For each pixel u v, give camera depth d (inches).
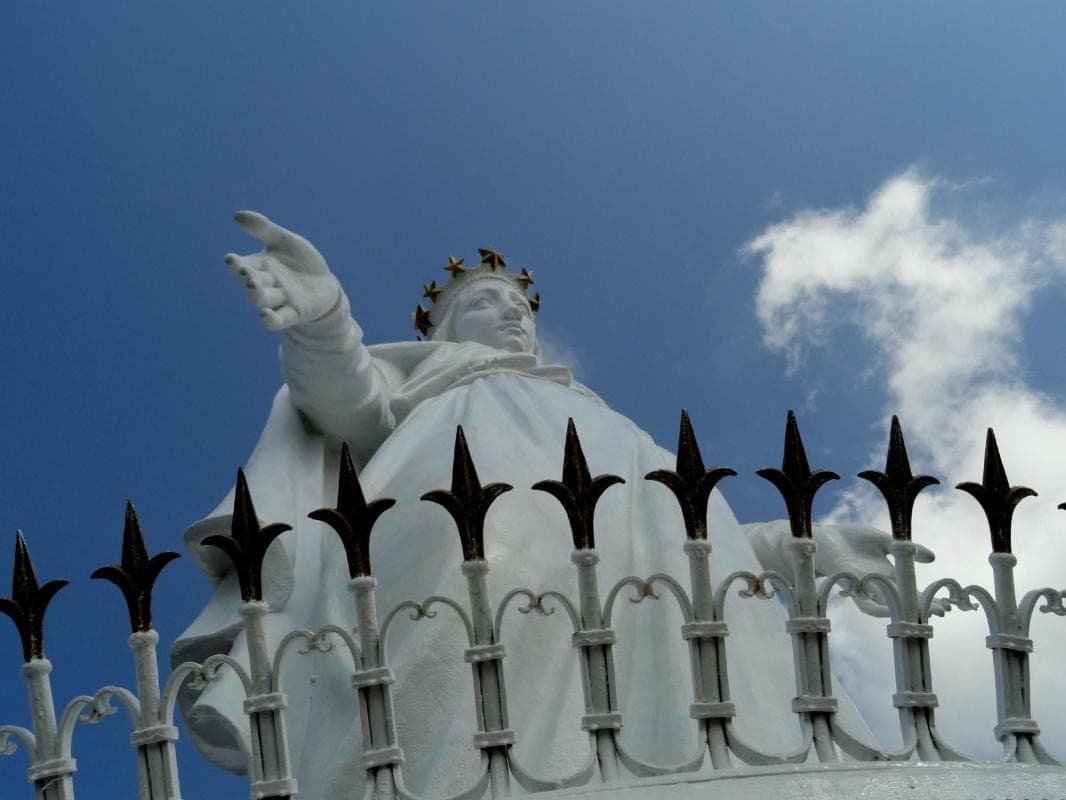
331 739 490.9
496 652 402.9
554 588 511.2
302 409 629.0
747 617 521.3
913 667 417.4
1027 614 427.2
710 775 393.1
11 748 411.8
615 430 607.5
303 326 589.9
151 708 406.3
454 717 472.1
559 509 549.6
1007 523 432.1
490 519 523.8
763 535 607.2
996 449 437.7
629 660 501.4
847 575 419.8
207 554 569.9
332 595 535.8
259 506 581.9
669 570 524.4
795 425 427.2
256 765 400.5
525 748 471.5
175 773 404.5
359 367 610.9
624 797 386.9
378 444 641.6
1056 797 399.5
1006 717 421.1
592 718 400.2
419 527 533.6
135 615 411.2
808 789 391.2
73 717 410.9
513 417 613.3
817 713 409.1
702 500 416.5
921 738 411.8
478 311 767.7
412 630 499.5
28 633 416.5
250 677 428.5
